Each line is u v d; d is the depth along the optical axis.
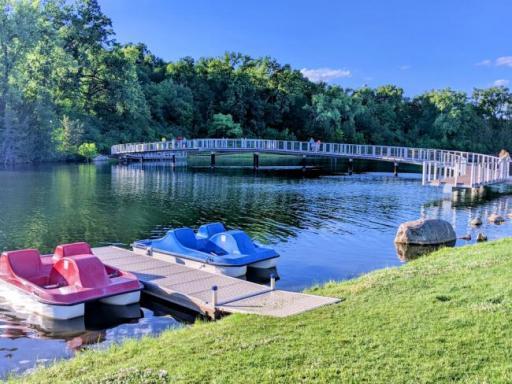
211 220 19.03
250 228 17.72
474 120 86.50
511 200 26.03
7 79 46.69
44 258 11.10
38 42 49.56
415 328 6.13
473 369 4.96
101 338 8.18
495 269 8.93
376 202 24.80
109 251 13.07
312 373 5.04
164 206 22.12
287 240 15.91
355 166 57.25
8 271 10.05
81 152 51.59
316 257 13.84
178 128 70.69
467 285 7.93
